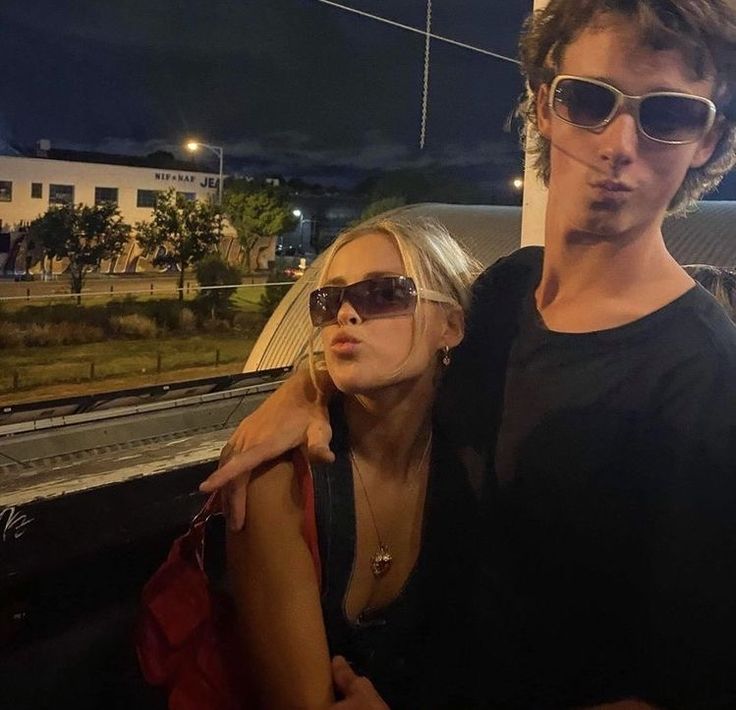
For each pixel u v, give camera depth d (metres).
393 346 1.03
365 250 1.06
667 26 0.91
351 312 1.03
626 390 0.96
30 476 1.56
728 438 0.89
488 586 1.08
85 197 18.20
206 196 19.44
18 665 1.47
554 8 1.01
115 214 16.39
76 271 15.97
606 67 0.95
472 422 1.09
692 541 0.91
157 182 19.27
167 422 1.95
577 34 0.98
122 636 1.58
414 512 1.13
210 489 1.00
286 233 19.59
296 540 1.04
